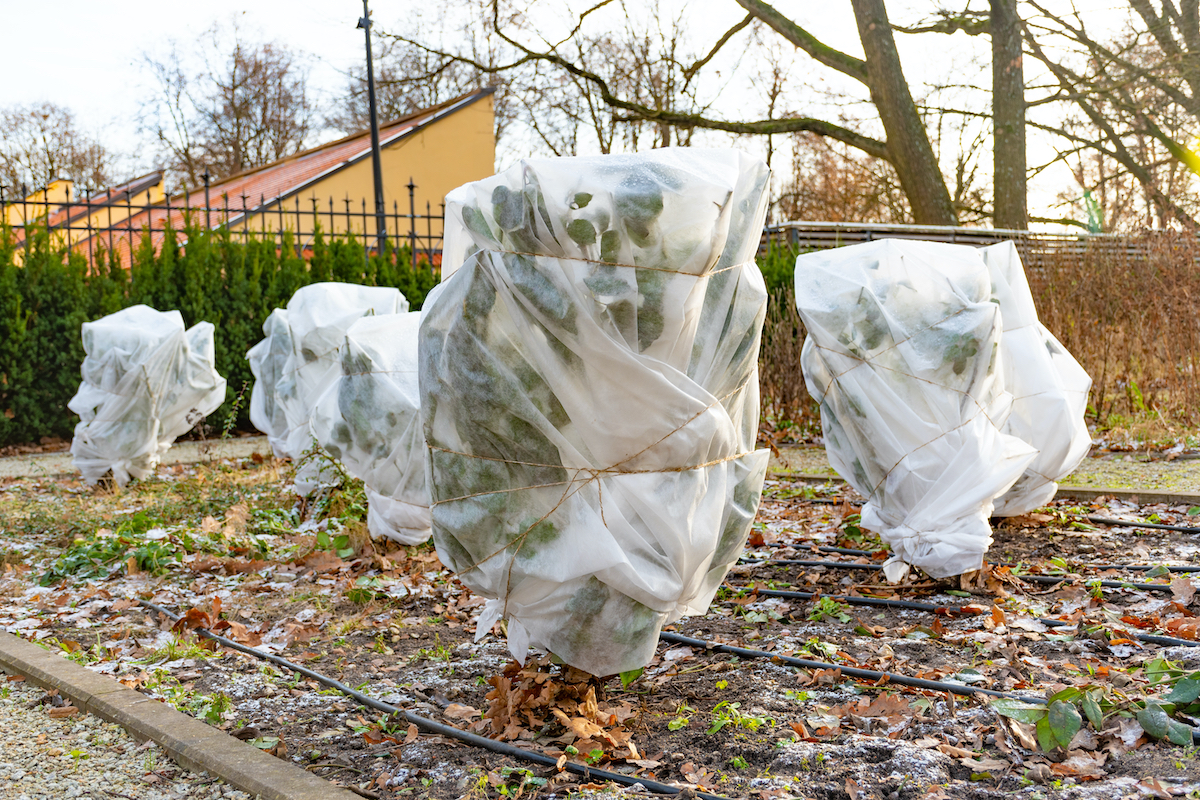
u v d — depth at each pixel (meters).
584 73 20.42
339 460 6.25
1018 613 3.94
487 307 2.55
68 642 3.96
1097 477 7.02
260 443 11.82
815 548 5.32
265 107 36.59
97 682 3.35
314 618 4.38
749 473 2.92
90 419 7.84
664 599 2.65
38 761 2.77
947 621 3.93
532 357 2.55
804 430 10.53
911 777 2.41
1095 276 10.34
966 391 4.18
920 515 4.20
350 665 3.69
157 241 20.91
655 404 2.53
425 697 3.24
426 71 21.23
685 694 3.18
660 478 2.61
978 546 4.08
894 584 4.48
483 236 2.52
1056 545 5.09
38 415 12.05
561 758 2.59
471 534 2.70
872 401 4.27
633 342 2.52
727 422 2.67
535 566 2.64
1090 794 2.28
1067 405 5.15
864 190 27.61
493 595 2.77
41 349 12.06
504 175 2.49
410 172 25.62
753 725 2.80
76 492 8.10
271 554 5.71
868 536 5.49
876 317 4.26
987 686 3.05
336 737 2.91
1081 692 2.65
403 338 5.45
